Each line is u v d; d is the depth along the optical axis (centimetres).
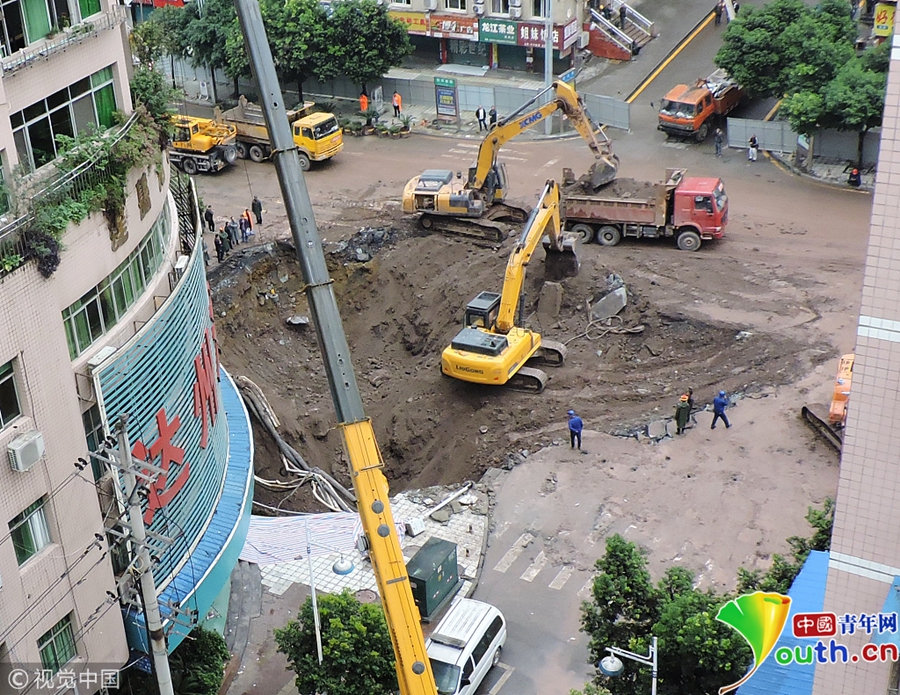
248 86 7338
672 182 5147
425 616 3288
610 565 2691
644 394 4300
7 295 2284
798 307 4616
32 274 2336
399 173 6178
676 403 4216
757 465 3819
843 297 4666
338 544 3653
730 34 6103
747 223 5400
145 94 2927
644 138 6406
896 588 1691
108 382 2564
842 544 1748
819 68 5728
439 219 5359
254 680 3150
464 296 4922
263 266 5166
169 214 3166
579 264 4912
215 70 7256
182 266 2955
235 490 3209
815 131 5650
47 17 2536
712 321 4538
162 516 2795
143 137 2731
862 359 1648
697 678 2539
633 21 7544
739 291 4759
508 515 3753
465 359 4275
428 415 4412
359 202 5812
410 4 7200
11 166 2375
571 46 7156
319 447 4453
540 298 4800
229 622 3359
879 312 1614
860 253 5053
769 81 6038
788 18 6056
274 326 5062
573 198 5231
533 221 4447
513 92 6688
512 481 3916
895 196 1559
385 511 2497
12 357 2314
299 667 2792
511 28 6975
